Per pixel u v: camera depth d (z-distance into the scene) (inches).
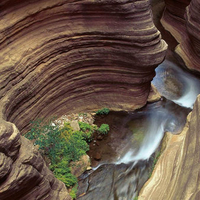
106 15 312.5
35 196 212.7
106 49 331.0
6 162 176.6
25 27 281.6
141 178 299.4
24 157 192.5
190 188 165.6
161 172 248.1
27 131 304.7
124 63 341.7
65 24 308.7
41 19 292.0
